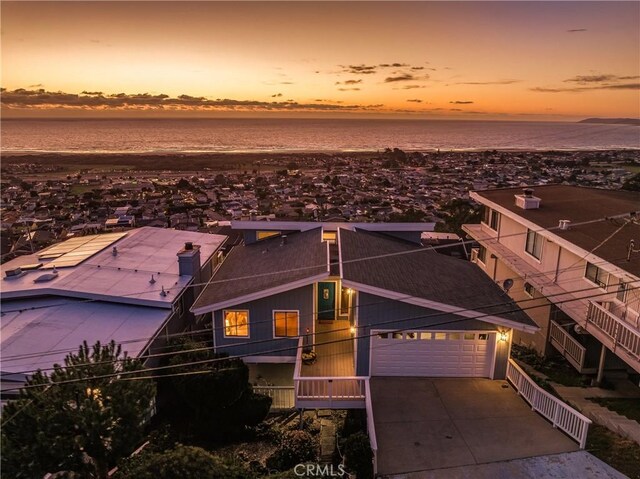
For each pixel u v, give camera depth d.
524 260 20.88
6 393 12.64
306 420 14.47
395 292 13.94
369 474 10.29
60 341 14.92
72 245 24.00
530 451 11.24
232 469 9.66
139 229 27.28
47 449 9.27
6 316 16.38
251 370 16.59
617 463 10.70
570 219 19.42
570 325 17.56
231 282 17.28
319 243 18.23
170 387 15.11
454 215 53.16
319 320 18.02
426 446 11.47
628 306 14.16
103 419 9.81
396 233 22.12
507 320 13.93
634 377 15.92
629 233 17.16
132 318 16.55
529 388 13.33
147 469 9.23
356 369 14.86
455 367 14.83
